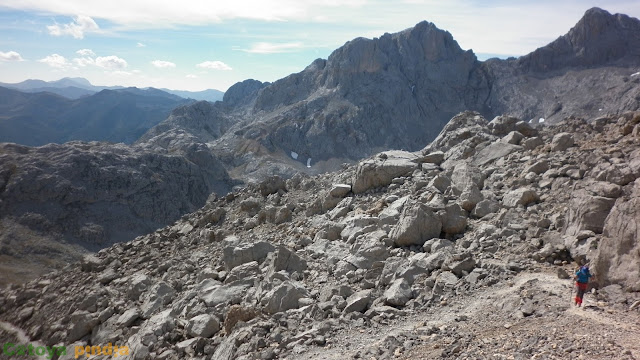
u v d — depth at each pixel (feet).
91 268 124.16
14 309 117.08
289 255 75.61
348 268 69.87
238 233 117.70
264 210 119.34
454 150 112.47
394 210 86.12
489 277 56.95
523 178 83.05
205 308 69.87
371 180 108.06
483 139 110.63
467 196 80.33
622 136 90.17
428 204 79.51
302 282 70.13
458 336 44.50
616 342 37.04
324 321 54.19
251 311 60.34
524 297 49.70
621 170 65.67
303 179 144.87
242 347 52.11
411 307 55.21
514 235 67.21
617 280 49.01
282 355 48.60
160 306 83.15
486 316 48.47
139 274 103.91
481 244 66.80
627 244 49.98
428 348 43.04
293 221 110.83
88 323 87.04
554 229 65.41
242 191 153.48
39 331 97.81
